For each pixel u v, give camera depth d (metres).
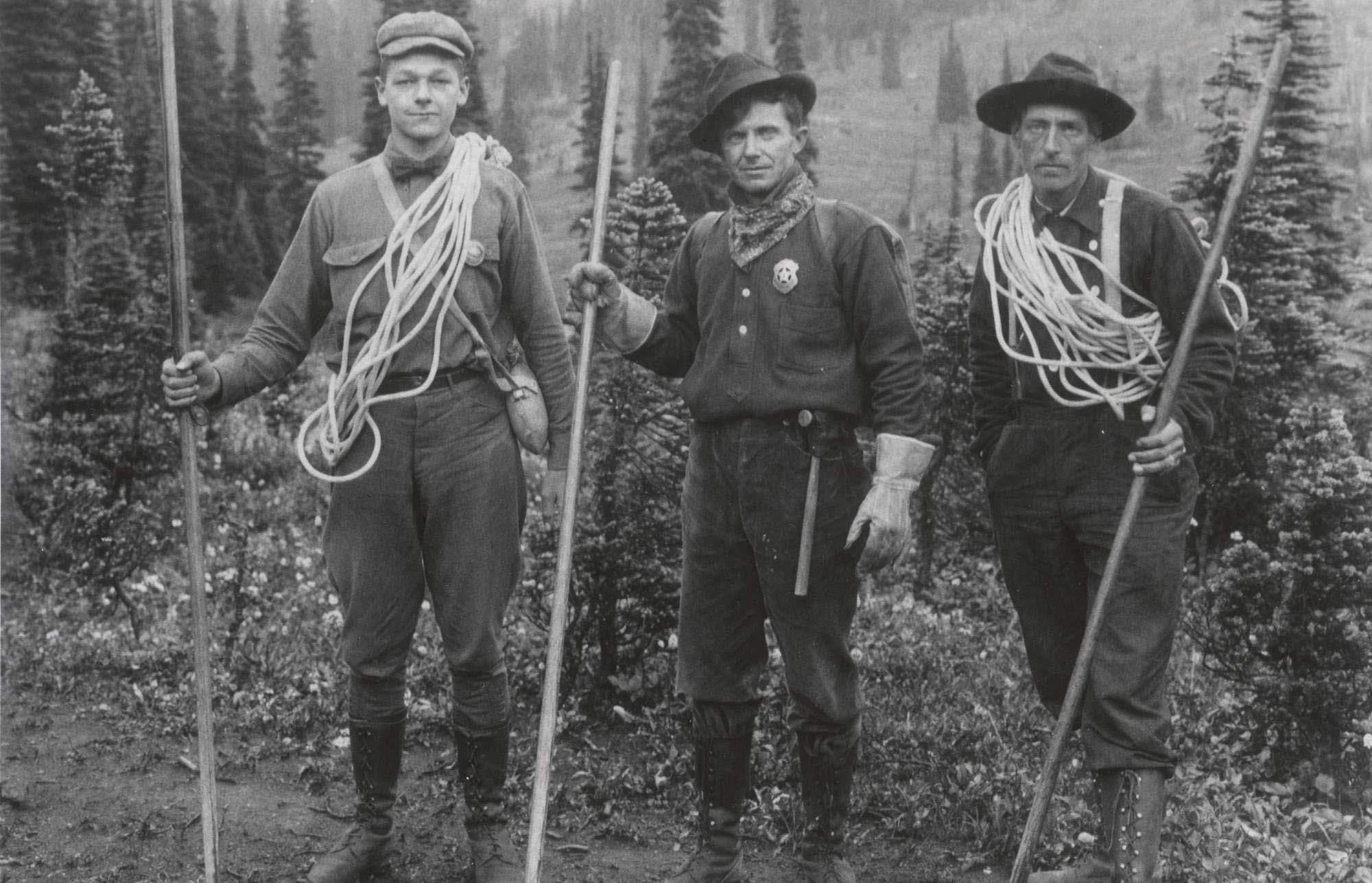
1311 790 4.61
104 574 8.36
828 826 3.74
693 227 3.86
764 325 3.55
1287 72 14.54
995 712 5.15
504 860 3.75
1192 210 10.91
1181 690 5.27
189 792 4.57
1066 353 3.53
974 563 8.71
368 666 3.72
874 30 156.88
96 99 22.97
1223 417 8.66
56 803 4.44
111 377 11.73
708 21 24.70
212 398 3.50
